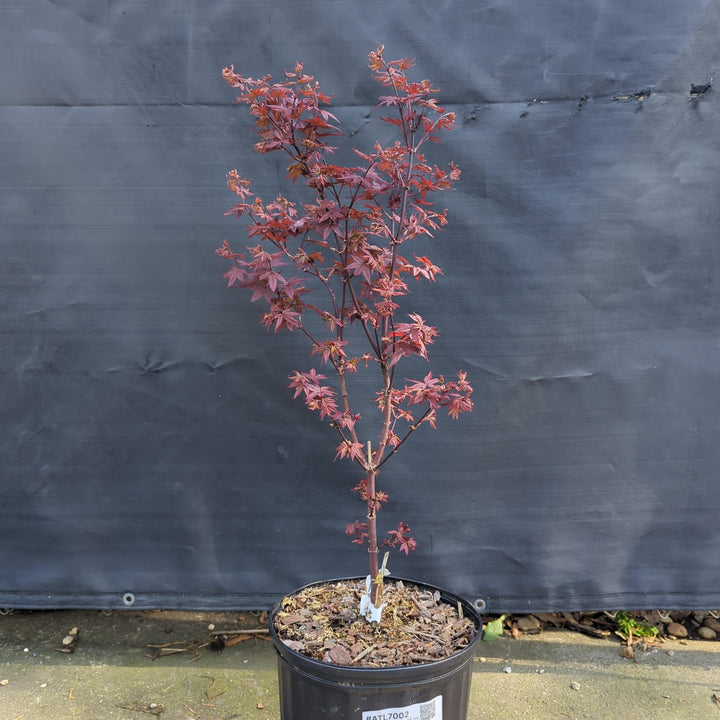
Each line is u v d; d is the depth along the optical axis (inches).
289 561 109.6
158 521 108.8
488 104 101.0
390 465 107.1
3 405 106.2
